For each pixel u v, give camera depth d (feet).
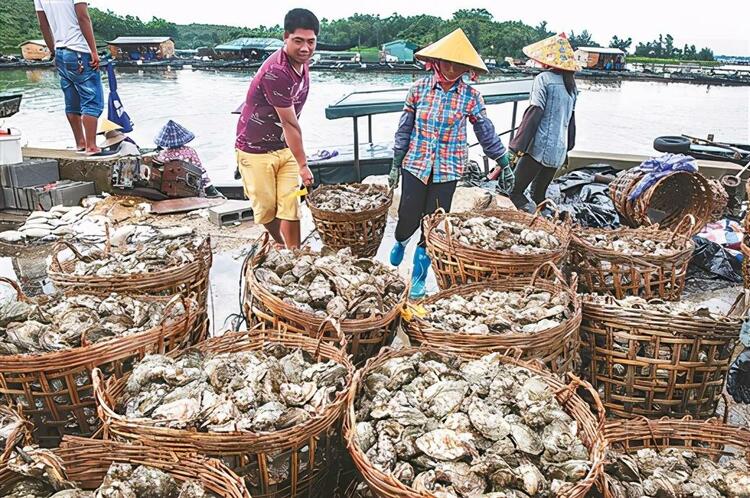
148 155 23.22
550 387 7.43
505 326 9.09
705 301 14.43
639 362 9.07
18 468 5.87
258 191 14.96
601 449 6.36
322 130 50.19
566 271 12.67
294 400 6.96
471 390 7.27
